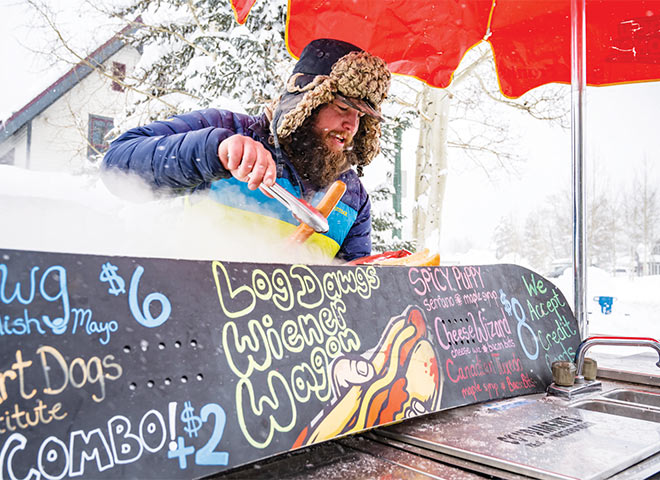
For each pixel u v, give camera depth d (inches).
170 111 302.2
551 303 81.1
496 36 114.6
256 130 81.7
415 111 288.0
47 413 33.4
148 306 39.7
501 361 68.4
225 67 233.1
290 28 99.6
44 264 35.4
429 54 110.7
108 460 34.9
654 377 80.1
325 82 74.1
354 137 85.1
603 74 114.1
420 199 308.0
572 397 68.9
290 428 44.2
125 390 36.9
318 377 47.8
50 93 366.9
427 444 50.7
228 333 43.5
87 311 36.6
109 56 375.2
